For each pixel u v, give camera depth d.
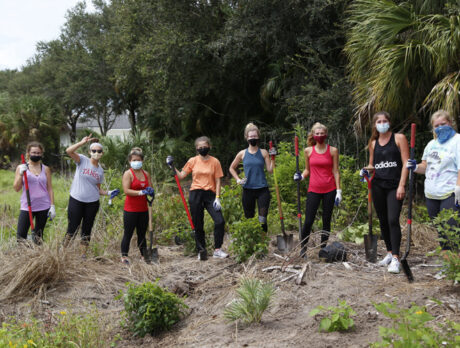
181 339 3.48
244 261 5.21
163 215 7.43
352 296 3.84
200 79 15.86
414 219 6.81
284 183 7.70
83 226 5.91
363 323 3.26
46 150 24.14
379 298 3.71
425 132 8.25
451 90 6.68
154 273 5.18
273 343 3.12
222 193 7.31
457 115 6.98
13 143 23.66
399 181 4.50
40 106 24.36
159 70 14.68
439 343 2.41
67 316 3.78
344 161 7.69
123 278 5.05
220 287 4.53
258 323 3.53
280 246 5.41
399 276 4.28
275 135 13.42
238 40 12.95
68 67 27.55
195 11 14.77
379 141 4.63
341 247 4.95
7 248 5.60
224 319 3.71
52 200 5.93
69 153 5.70
